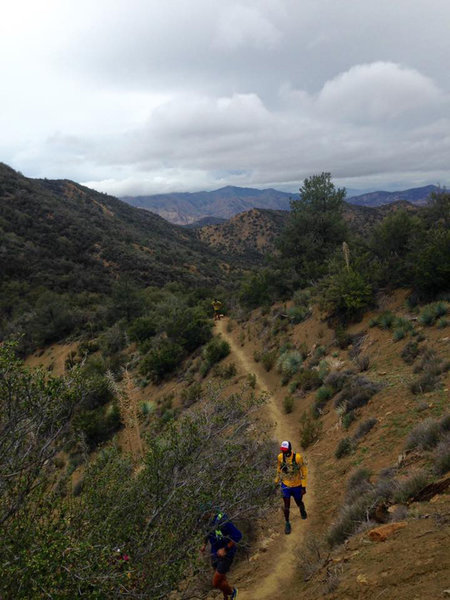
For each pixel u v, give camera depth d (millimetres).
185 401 21625
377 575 3453
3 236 84438
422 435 6766
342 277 19812
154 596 3566
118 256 96000
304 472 6664
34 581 2807
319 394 13297
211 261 139125
